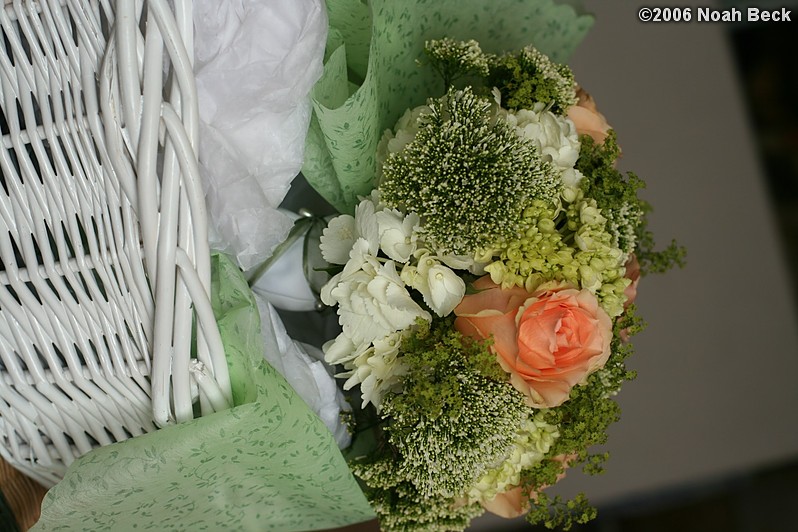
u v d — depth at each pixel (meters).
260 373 0.83
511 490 0.91
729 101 1.46
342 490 0.89
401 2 0.88
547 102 0.89
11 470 0.91
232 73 0.83
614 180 0.87
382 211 0.84
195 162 0.78
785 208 1.49
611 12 1.40
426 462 0.84
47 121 0.79
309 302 0.95
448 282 0.83
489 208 0.82
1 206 0.80
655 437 1.50
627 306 0.91
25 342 0.83
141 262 0.80
